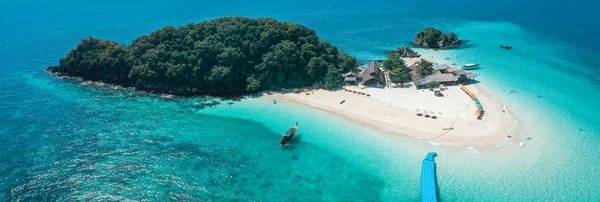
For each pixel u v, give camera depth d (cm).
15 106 9650
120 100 10019
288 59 10462
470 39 16325
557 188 6112
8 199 5991
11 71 12738
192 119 8906
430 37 15100
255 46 10794
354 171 6781
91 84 11206
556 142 7419
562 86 10588
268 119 8838
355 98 9700
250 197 6156
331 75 10406
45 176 6612
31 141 7831
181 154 7406
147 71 10431
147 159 7212
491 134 7681
